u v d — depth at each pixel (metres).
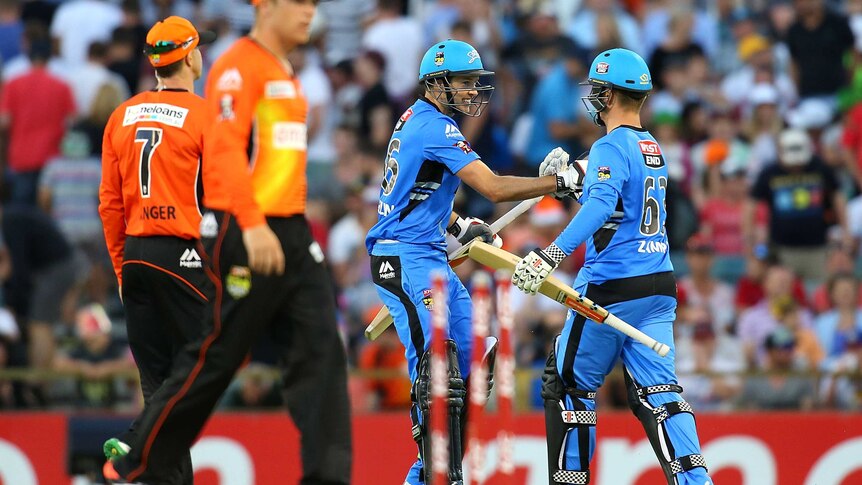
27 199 47.66
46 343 41.34
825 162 45.84
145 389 24.61
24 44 53.09
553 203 41.53
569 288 23.95
